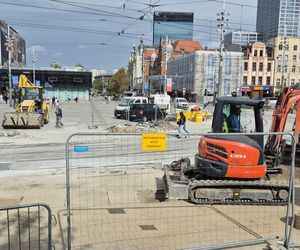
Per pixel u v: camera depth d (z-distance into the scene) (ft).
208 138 30.78
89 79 274.77
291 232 21.48
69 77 271.08
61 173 39.47
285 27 138.62
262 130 30.22
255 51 296.10
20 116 84.02
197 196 29.48
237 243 20.66
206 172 30.30
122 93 371.56
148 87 284.61
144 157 48.93
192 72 281.13
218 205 29.22
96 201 29.40
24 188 33.12
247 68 296.30
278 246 20.89
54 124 97.66
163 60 367.25
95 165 43.45
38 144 60.59
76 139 65.72
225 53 241.76
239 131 30.58
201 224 24.53
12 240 21.15
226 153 29.55
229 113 30.99
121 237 21.93
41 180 36.14
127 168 41.78
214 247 20.21
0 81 253.65
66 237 21.71
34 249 19.98
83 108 179.52
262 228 24.03
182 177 31.81
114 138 64.34
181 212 27.04
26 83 100.89
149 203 29.17
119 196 30.89
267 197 29.63
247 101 30.27
